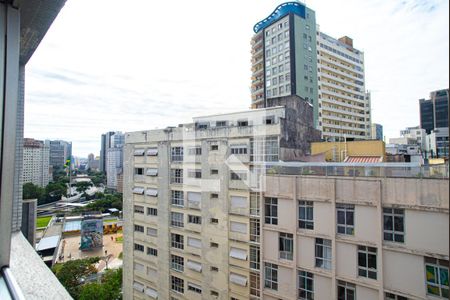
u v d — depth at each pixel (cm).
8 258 181
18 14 194
